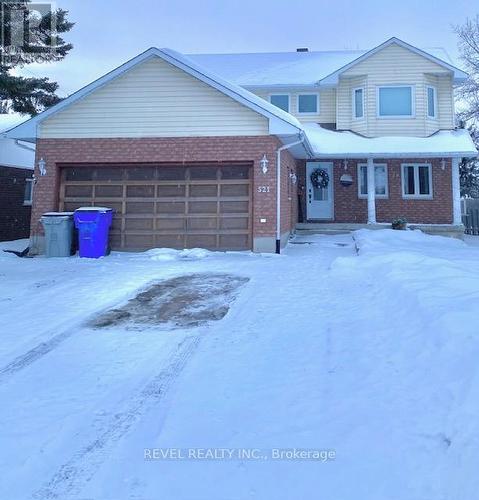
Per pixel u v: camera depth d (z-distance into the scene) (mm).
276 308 6387
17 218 18344
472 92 24531
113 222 12477
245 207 12156
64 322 6004
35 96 24719
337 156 16375
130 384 4137
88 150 12320
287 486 2676
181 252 11672
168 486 2713
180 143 12109
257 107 11750
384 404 3521
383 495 2529
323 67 21375
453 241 14227
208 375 4273
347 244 13953
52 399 3875
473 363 3531
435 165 18516
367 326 5340
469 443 2736
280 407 3631
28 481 2791
